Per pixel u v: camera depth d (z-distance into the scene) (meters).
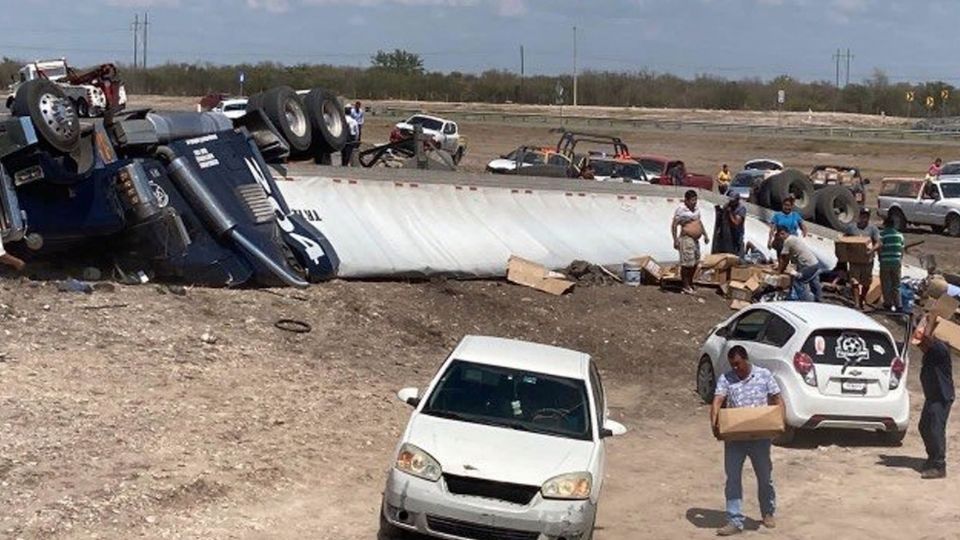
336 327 17.25
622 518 11.29
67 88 18.64
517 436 9.84
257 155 19.95
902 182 42.59
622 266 23.06
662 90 127.38
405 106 98.50
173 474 10.24
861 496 12.47
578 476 9.38
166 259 17.70
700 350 18.20
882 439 15.01
